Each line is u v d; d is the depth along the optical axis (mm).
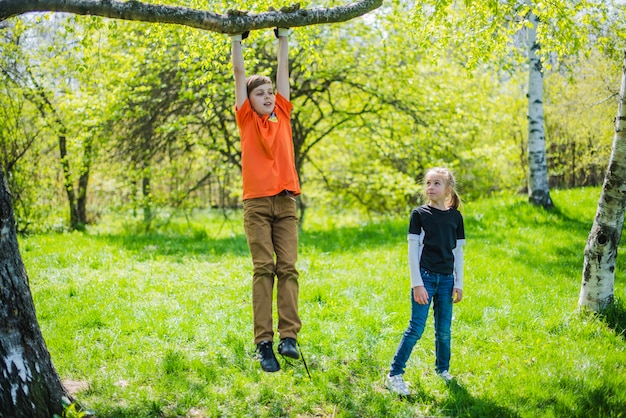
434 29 6211
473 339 5188
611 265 5641
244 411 3988
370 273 7297
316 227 15461
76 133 12016
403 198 16828
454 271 4297
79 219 14094
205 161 13891
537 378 4387
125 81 11125
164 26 6047
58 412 3516
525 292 6406
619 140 5453
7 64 10086
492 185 17703
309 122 13625
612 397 4152
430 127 12609
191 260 8523
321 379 4430
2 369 3330
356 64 12477
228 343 5062
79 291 6586
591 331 5340
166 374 4457
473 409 4016
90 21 5879
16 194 11516
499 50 6363
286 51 3971
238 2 5621
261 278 3688
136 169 12531
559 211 10109
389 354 4879
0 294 3344
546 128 16094
